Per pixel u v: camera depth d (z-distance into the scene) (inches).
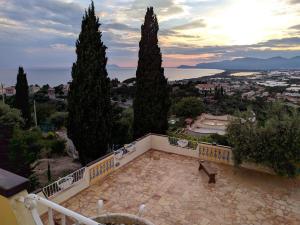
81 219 63.8
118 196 270.7
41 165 511.5
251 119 327.9
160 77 478.6
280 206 257.1
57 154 595.8
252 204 260.4
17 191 58.9
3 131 383.2
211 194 279.3
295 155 287.3
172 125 972.6
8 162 344.8
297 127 290.8
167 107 502.3
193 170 343.0
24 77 923.4
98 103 407.8
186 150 396.8
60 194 250.7
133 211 243.9
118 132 537.6
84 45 398.0
